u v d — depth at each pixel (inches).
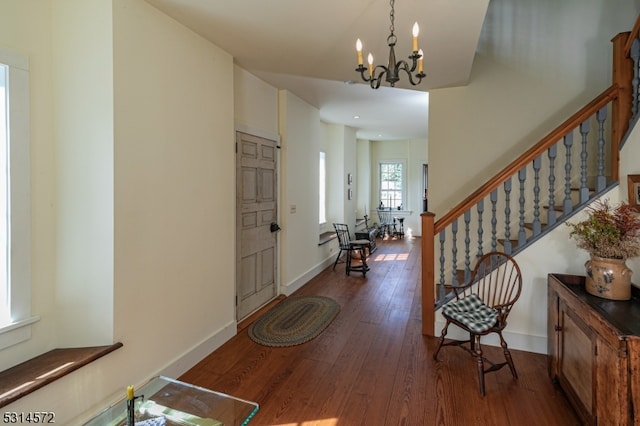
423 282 117.0
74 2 72.9
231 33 95.9
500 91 136.2
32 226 70.2
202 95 100.5
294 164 172.7
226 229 114.8
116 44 72.6
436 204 145.3
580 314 72.5
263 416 76.8
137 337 80.0
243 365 99.3
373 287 179.8
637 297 76.0
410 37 93.4
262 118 146.9
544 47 131.8
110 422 59.1
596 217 80.6
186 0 79.0
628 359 56.0
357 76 128.4
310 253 196.9
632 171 88.5
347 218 261.3
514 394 84.0
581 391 71.6
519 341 106.1
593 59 127.3
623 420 56.5
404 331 122.5
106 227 73.0
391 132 292.7
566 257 99.8
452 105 141.8
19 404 58.4
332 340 115.6
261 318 135.6
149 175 82.4
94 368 70.4
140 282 80.5
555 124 131.0
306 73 127.8
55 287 74.5
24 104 68.2
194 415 61.0
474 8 78.5
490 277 106.2
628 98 93.8
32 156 70.1
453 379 90.7
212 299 107.9
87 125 73.0
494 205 106.9
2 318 65.5
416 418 75.5
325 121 240.4
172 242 90.4
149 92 81.7
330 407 79.8
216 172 108.5
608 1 125.6
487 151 138.3
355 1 77.0
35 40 70.5
